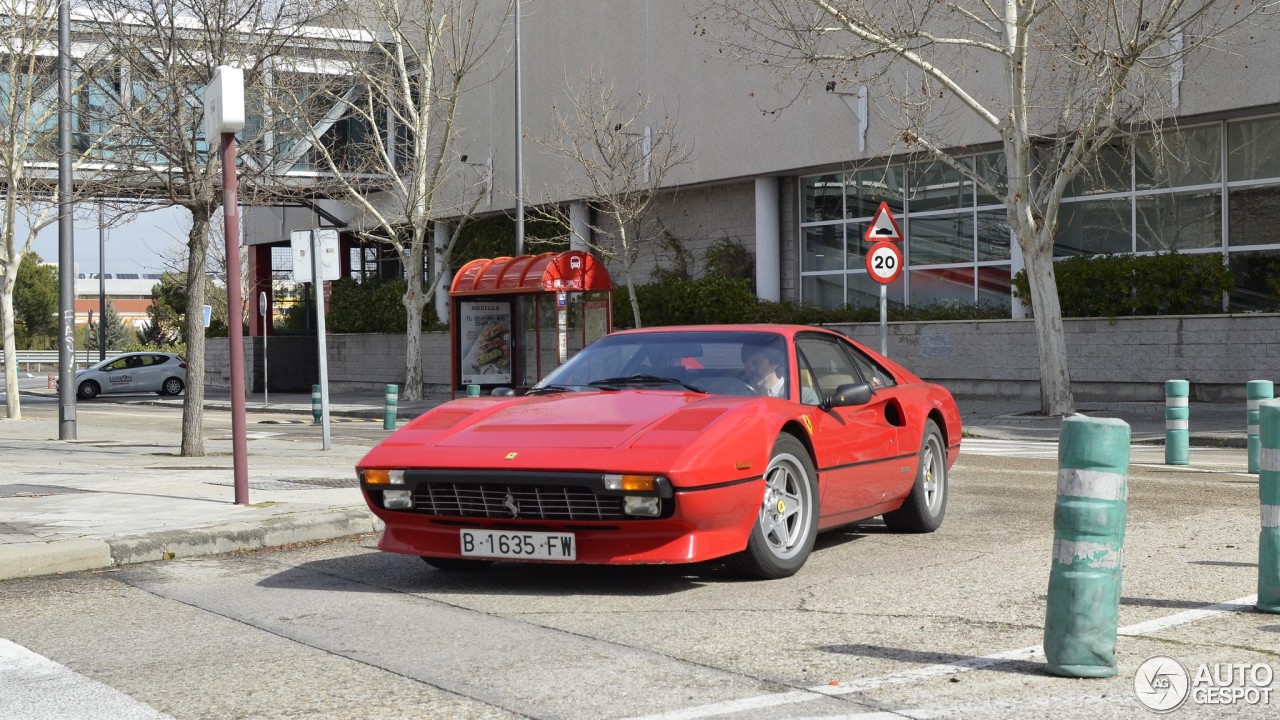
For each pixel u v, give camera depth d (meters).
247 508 8.89
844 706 4.20
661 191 31.92
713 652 4.99
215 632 5.54
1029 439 17.66
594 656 4.95
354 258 44.62
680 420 6.34
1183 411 13.31
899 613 5.70
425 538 6.54
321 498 9.53
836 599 6.05
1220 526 8.34
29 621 5.83
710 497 6.00
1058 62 21.05
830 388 7.48
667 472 5.86
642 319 30.53
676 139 30.00
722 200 30.97
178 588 6.64
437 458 6.34
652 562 6.06
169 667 4.89
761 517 6.46
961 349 24.73
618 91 31.38
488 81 32.66
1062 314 23.12
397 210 37.91
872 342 26.23
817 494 6.84
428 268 39.53
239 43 15.80
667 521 5.98
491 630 5.47
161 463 14.30
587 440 6.23
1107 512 4.52
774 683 4.51
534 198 34.19
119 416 30.06
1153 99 20.50
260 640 5.36
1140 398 22.06
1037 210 19.47
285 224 44.50
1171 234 22.80
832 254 28.58
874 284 27.80
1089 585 4.52
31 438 20.98
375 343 40.84
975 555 7.29
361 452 16.09
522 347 26.67
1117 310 22.42
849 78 26.02
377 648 5.16
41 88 26.19
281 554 7.79
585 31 32.19
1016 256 24.97
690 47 29.50
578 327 25.52
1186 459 13.30
